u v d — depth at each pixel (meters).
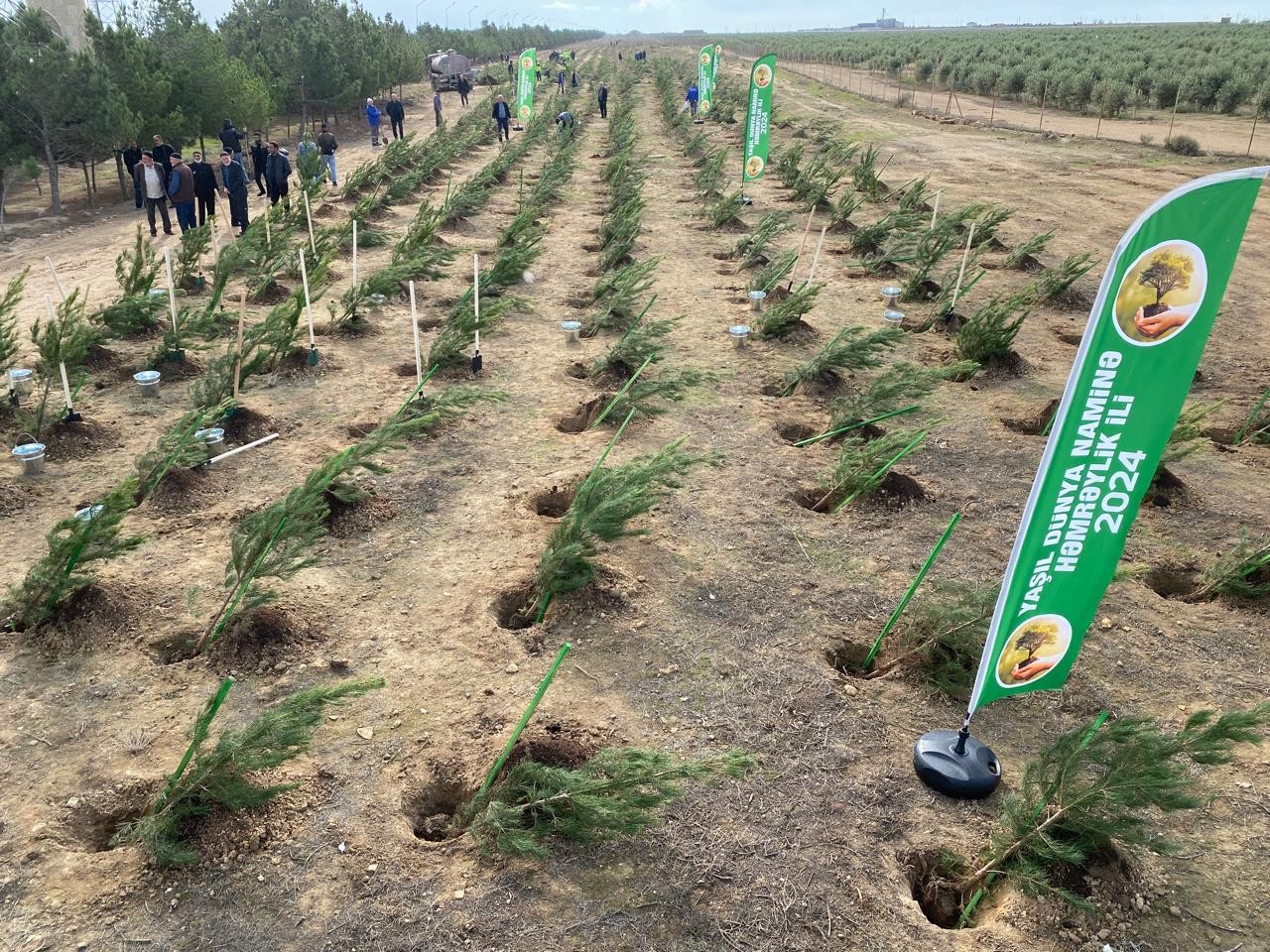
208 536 6.27
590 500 5.65
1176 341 3.42
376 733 4.62
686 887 3.82
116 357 9.41
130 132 17.31
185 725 4.62
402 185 18.69
